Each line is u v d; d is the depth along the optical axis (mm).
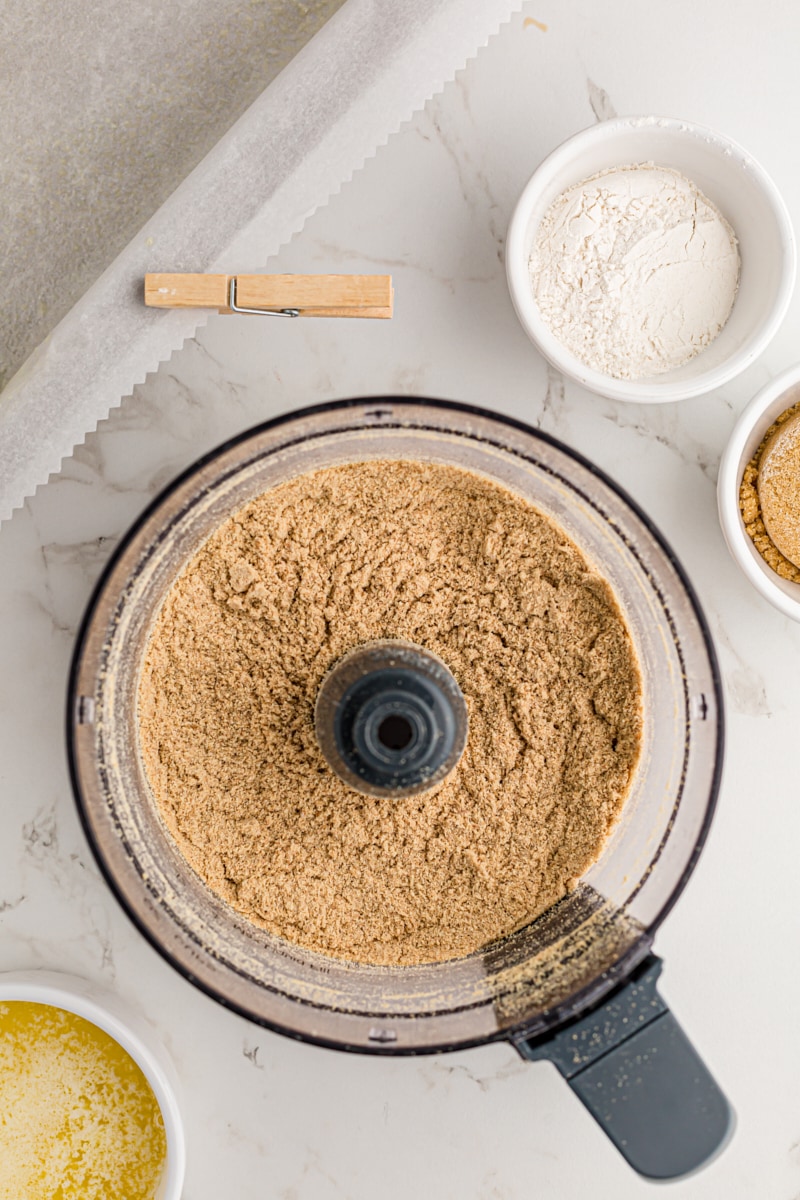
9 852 573
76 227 536
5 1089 568
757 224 548
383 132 519
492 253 576
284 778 552
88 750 551
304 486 553
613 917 556
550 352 539
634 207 554
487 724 553
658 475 581
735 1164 587
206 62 537
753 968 583
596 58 576
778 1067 585
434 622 553
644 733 556
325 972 558
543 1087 583
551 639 554
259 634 550
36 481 518
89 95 535
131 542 548
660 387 539
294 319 575
